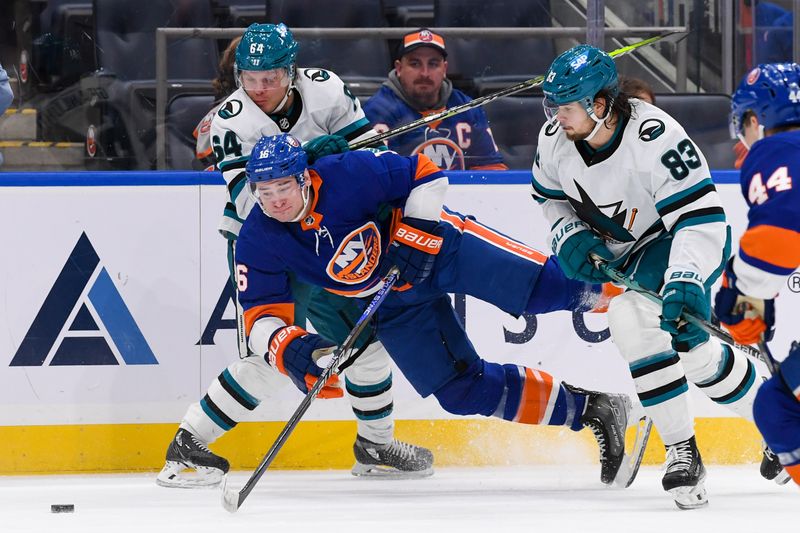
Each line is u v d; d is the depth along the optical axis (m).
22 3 13.19
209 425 11.51
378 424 11.93
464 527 9.02
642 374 9.91
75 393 12.58
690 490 9.82
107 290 12.58
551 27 13.92
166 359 12.66
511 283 10.73
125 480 12.14
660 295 9.68
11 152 13.23
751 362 10.62
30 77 13.23
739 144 13.89
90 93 13.27
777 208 7.01
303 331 9.87
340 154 10.09
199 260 12.66
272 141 9.43
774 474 10.93
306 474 12.55
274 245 9.91
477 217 12.85
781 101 7.52
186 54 13.43
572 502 10.38
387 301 10.74
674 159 9.41
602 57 9.29
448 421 12.95
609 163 9.59
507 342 12.84
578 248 9.99
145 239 12.60
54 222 12.48
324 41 13.90
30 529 9.21
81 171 12.73
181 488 11.49
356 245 10.08
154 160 13.30
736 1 13.92
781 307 12.88
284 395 12.83
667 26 14.05
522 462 13.02
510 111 13.69
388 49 13.95
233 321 12.72
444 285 10.73
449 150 13.42
